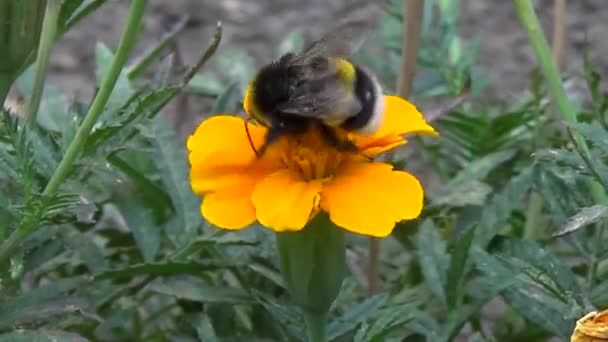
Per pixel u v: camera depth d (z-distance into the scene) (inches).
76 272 12.3
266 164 8.7
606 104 11.1
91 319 10.4
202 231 11.3
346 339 10.3
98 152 9.8
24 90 12.3
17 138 8.7
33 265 10.3
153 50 12.2
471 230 10.2
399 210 8.3
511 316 12.2
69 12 9.4
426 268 10.9
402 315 10.0
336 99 8.6
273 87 8.7
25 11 8.8
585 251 10.6
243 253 11.1
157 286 10.7
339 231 8.7
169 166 11.1
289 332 10.4
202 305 11.4
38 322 9.8
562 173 10.8
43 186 9.8
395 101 9.2
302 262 8.7
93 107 8.7
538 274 10.1
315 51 9.1
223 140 8.8
